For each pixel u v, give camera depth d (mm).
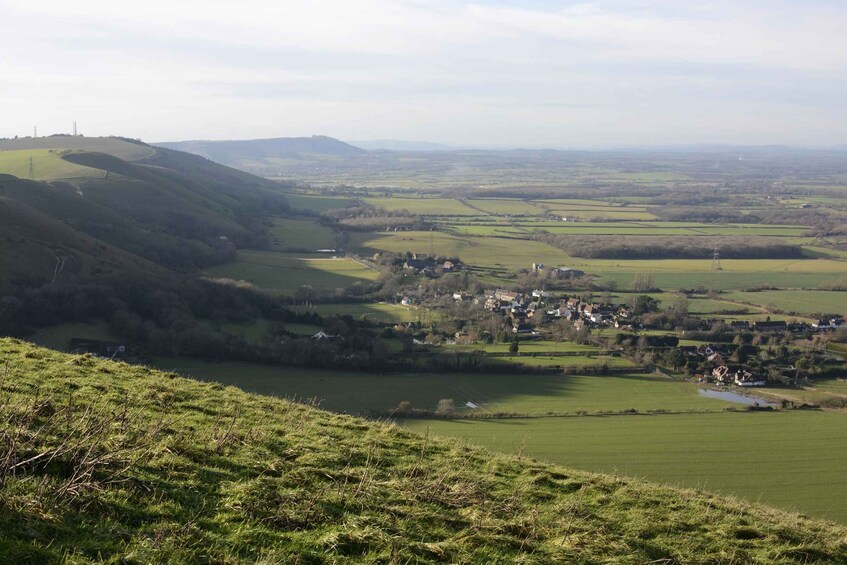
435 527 14250
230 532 12336
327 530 13086
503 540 14078
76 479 12602
